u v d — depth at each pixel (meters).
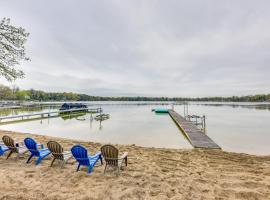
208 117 29.11
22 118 22.53
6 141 5.81
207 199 3.69
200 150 8.35
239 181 4.63
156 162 6.16
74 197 3.62
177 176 4.87
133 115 31.17
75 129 16.19
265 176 5.05
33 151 5.54
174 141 11.52
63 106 35.84
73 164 5.54
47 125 18.47
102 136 13.08
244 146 10.76
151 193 3.87
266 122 22.48
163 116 29.61
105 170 4.93
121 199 3.60
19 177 4.51
